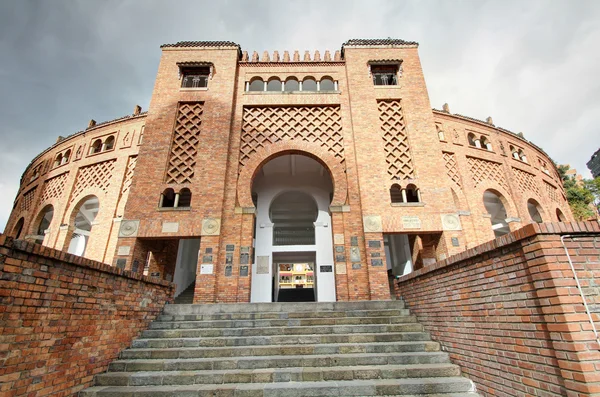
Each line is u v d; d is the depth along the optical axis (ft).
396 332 21.76
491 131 61.72
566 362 10.31
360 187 38.09
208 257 34.30
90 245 50.37
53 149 64.90
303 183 53.88
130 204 36.45
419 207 37.29
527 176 63.21
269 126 42.91
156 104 42.24
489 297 14.73
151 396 15.02
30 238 56.75
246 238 36.37
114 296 18.80
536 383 11.62
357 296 34.04
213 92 43.09
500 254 14.10
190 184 37.78
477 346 15.51
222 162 38.78
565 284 10.92
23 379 11.99
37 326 12.90
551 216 61.72
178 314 25.16
